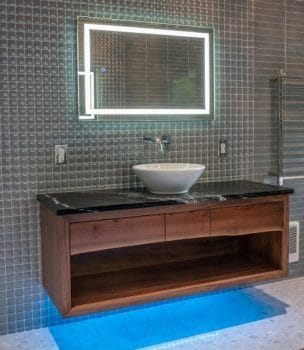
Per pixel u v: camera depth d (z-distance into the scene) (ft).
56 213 7.10
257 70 10.52
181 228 8.09
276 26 10.68
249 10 10.31
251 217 8.77
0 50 8.04
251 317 9.25
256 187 9.34
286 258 9.30
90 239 7.39
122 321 9.13
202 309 9.70
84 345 8.12
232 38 10.16
